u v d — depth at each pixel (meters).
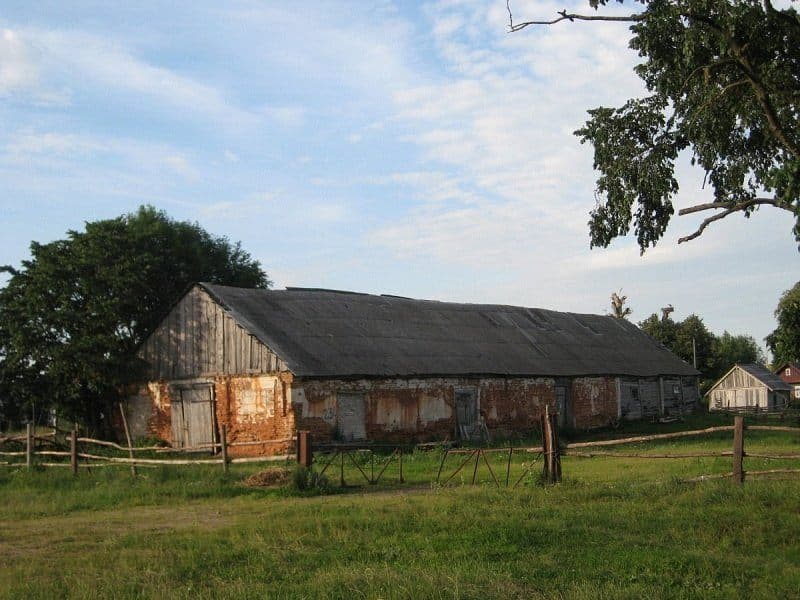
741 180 21.48
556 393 41.41
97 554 12.24
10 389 32.59
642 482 17.09
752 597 9.42
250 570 10.98
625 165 20.52
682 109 20.66
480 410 36.66
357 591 9.55
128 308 35.09
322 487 19.14
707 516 13.22
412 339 37.00
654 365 50.28
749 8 18.34
